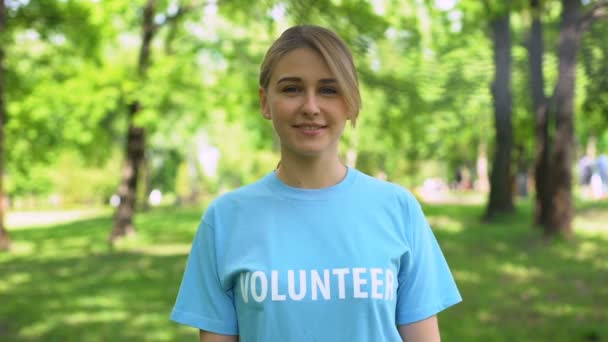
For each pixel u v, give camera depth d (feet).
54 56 47.55
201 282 5.45
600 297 23.57
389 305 4.97
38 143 58.59
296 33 5.05
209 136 112.16
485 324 19.93
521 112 43.21
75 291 28.19
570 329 19.07
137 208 103.09
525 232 41.14
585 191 77.25
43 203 209.87
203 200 138.51
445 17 20.31
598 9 14.32
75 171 153.69
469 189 144.46
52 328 21.07
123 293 27.43
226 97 44.45
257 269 4.99
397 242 5.13
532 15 19.90
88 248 46.44
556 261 32.19
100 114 43.62
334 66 4.87
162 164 139.95
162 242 48.60
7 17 42.42
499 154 50.19
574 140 38.04
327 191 5.19
